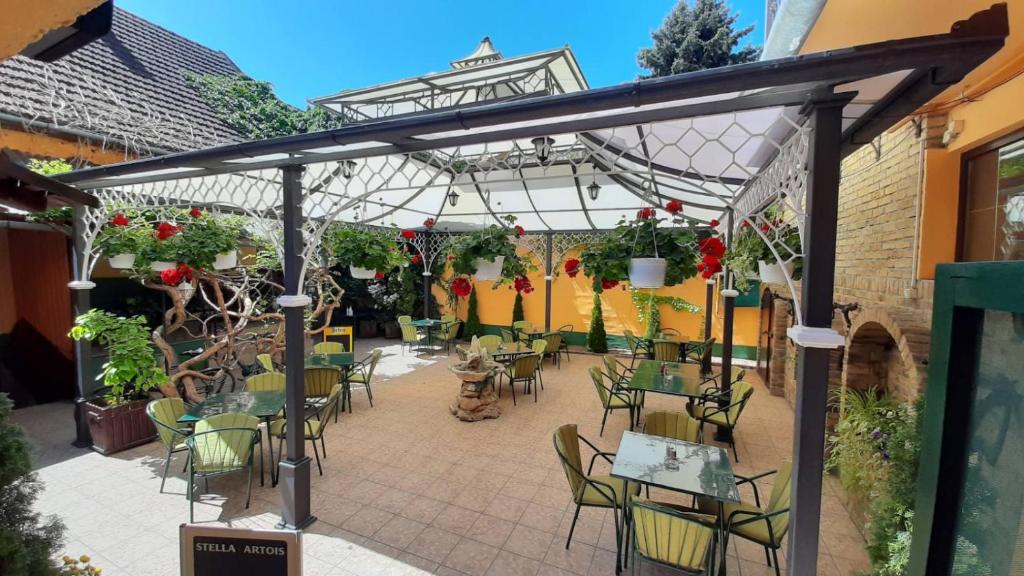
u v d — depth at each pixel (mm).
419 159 3727
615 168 2861
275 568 1300
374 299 11109
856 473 3178
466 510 3490
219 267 4250
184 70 8398
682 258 3117
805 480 2035
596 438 5023
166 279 4129
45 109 4590
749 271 3910
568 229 9430
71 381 6105
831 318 1941
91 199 3273
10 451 1407
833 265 1910
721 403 4902
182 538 1320
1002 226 2434
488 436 5016
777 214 3285
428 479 3988
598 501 2963
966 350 928
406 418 5590
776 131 2744
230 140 7105
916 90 1714
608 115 2170
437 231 10719
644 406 6250
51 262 5957
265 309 8203
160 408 3768
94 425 4406
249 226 5457
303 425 3283
